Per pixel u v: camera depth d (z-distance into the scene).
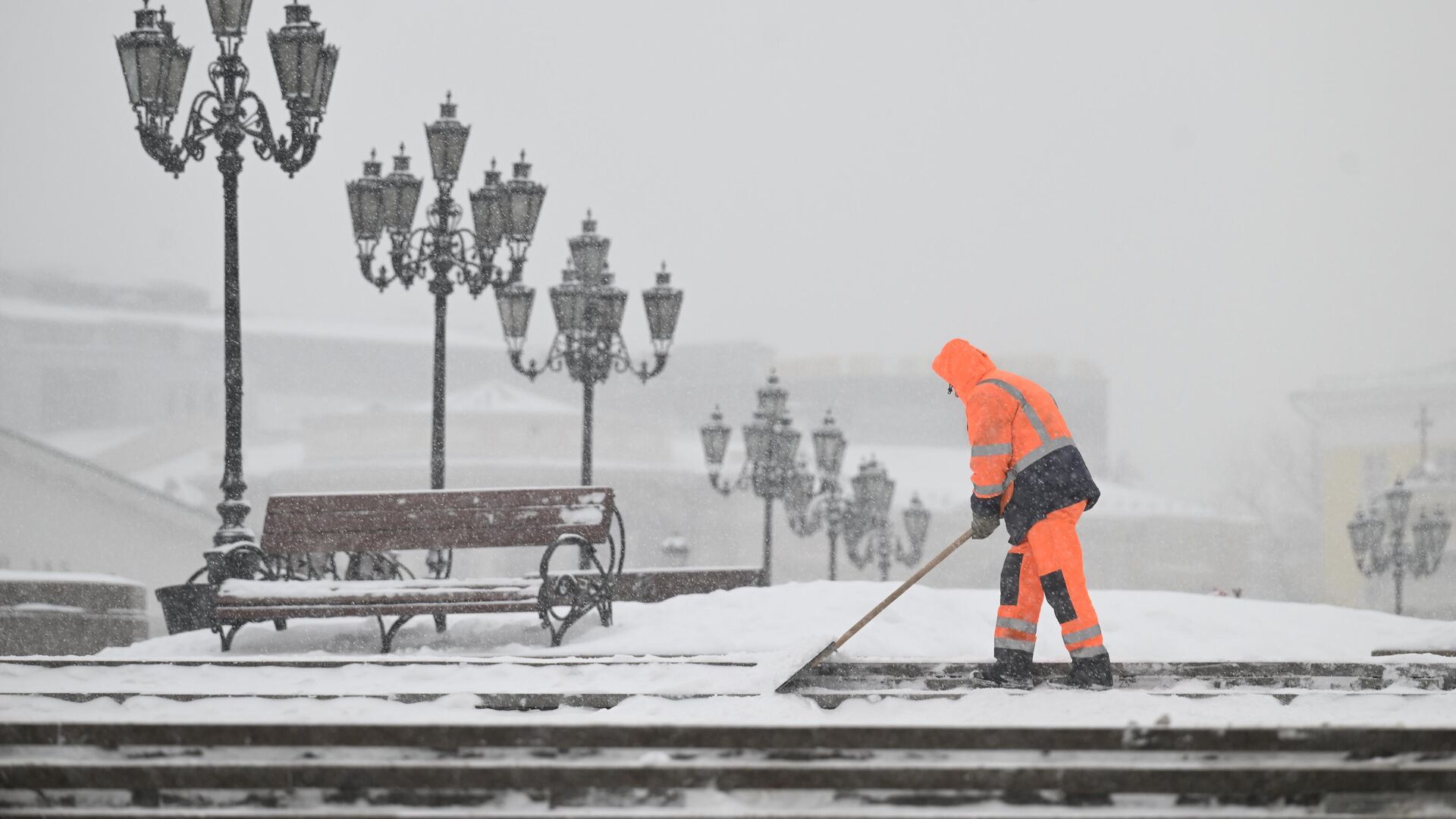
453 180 41.44
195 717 17.47
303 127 35.03
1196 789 15.41
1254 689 22.09
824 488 74.12
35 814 15.11
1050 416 21.77
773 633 26.80
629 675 22.08
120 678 22.03
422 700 19.44
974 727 16.45
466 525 29.59
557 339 49.16
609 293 49.19
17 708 19.12
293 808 15.71
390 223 41.31
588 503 29.39
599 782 15.59
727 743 16.53
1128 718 18.05
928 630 26.64
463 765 15.70
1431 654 24.41
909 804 15.52
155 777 15.80
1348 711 19.30
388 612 28.12
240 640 29.70
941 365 23.03
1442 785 15.15
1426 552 85.56
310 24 35.25
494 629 29.50
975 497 21.56
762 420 66.38
